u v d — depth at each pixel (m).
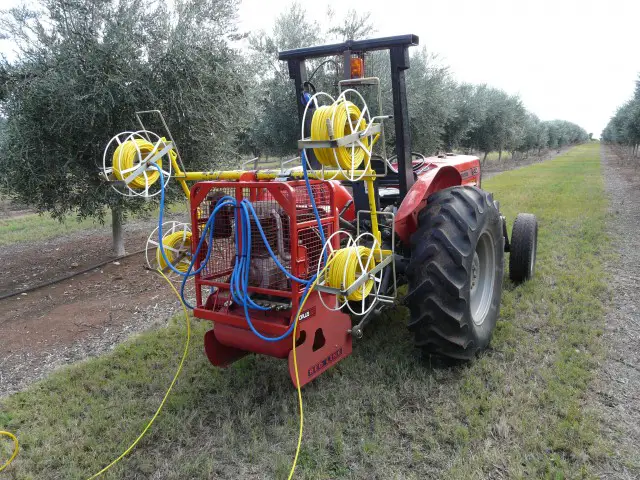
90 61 5.49
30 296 5.78
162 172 3.02
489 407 2.87
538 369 3.28
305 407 2.99
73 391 3.37
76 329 4.65
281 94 11.44
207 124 6.45
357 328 3.21
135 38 5.83
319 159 2.61
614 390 3.05
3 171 5.79
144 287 5.87
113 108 5.74
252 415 2.88
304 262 2.76
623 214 9.47
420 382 3.18
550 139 53.03
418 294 3.14
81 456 2.68
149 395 3.30
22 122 5.59
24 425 3.02
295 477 2.44
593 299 4.52
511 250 4.88
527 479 2.32
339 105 2.46
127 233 9.45
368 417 2.85
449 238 3.10
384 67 10.73
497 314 3.75
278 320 2.87
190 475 2.49
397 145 3.36
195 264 3.03
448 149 20.41
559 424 2.67
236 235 2.74
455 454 2.51
